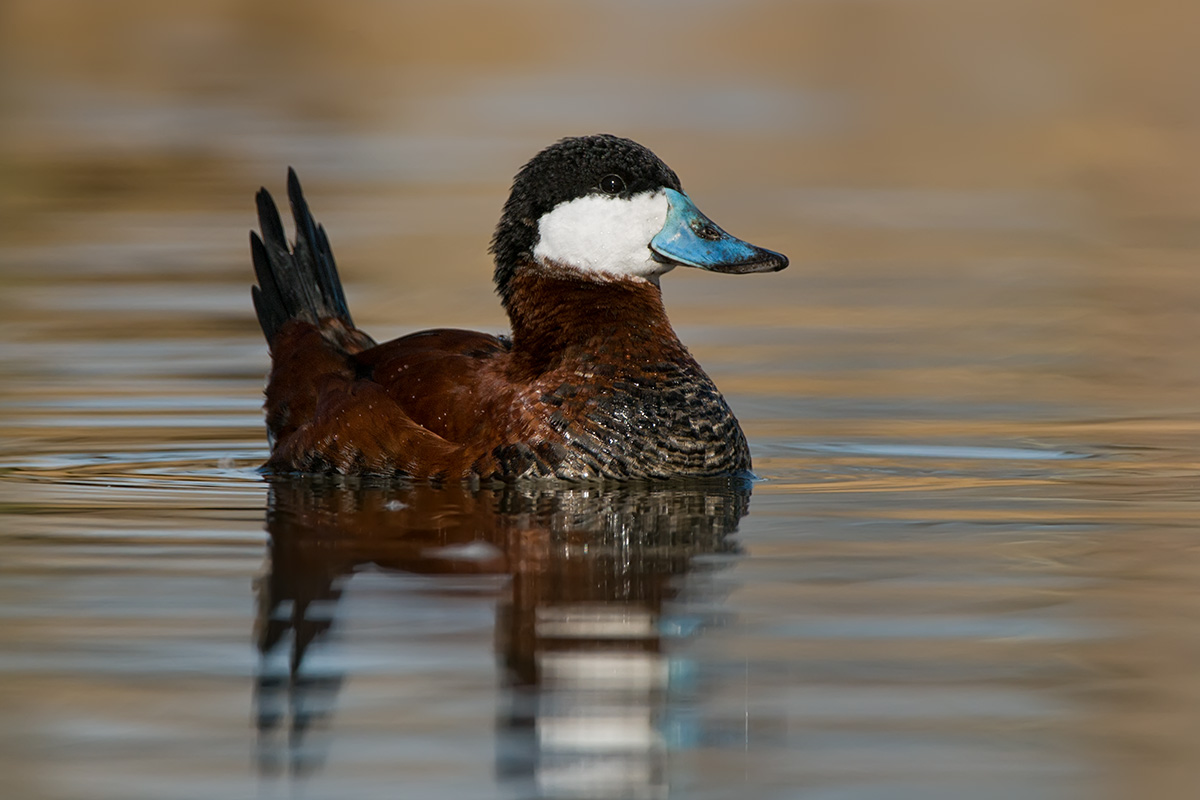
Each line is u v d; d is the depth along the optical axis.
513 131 30.05
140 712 6.25
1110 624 7.27
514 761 5.77
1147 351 15.35
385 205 23.45
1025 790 5.58
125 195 24.27
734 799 5.52
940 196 25.25
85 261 19.72
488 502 9.77
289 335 11.92
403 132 29.88
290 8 47.81
